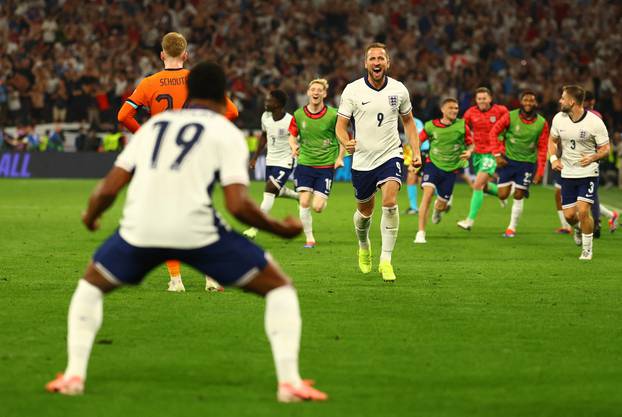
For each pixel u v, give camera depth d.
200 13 123.12
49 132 111.38
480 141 57.12
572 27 125.69
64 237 49.91
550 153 43.69
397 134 35.22
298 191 47.00
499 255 43.81
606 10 126.50
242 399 18.55
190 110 18.59
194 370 20.92
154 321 26.52
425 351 23.11
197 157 17.84
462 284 34.47
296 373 18.50
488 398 18.88
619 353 23.11
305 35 123.25
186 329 25.42
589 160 41.50
